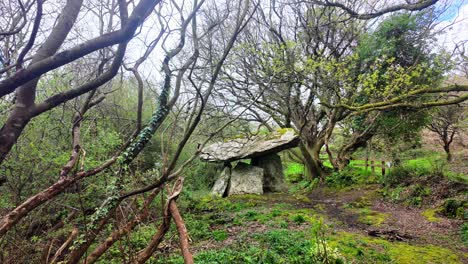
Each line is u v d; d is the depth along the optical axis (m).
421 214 9.34
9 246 3.97
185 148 12.73
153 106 9.78
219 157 14.23
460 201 9.05
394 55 12.53
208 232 7.88
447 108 16.31
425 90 9.58
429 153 19.03
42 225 4.69
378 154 17.53
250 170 14.12
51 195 2.21
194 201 11.34
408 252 6.19
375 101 11.80
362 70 13.37
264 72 12.12
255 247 6.14
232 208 10.76
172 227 6.04
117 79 8.06
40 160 5.26
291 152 17.53
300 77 12.20
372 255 5.84
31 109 1.78
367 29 13.42
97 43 1.64
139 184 3.33
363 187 13.25
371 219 9.08
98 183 4.40
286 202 11.84
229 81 13.08
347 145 15.91
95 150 5.70
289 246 6.14
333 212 10.21
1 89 1.46
